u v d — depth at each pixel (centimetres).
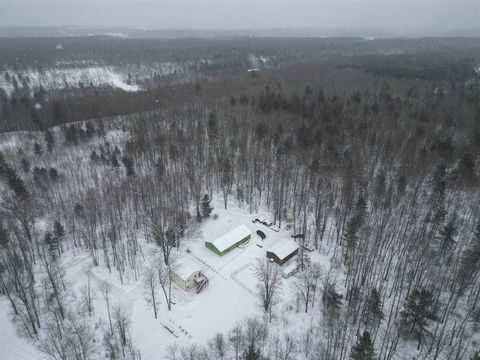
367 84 18562
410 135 11869
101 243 8081
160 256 7638
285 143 10550
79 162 11756
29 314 5734
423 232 7975
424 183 9844
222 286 6944
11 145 12788
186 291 6769
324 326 6034
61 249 7931
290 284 6931
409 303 5703
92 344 5700
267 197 9644
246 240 8200
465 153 10438
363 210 8019
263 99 14325
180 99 16400
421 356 5628
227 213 9275
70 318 6094
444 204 8762
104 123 14550
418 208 9031
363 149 11125
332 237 8388
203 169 10681
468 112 13825
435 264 7375
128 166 10625
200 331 5972
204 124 13500
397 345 5788
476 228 7700
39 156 12038
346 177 9506
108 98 17150
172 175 10275
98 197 9131
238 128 12488
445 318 6253
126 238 8250
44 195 9694
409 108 14075
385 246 7981
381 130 11894
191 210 9306
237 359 5253
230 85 18438
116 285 6912
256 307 6444
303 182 9631
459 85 18312
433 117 13350
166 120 14125
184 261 7331
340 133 11769
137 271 7294
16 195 9031
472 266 6656
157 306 6456
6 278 6800
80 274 7244
